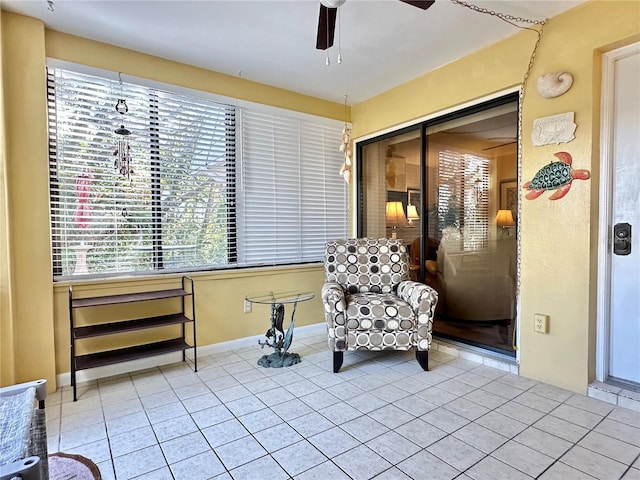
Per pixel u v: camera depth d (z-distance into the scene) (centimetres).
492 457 165
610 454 166
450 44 269
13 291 224
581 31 220
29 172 232
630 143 220
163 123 289
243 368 278
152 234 287
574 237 226
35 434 132
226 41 261
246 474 156
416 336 266
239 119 329
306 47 271
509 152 273
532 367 251
